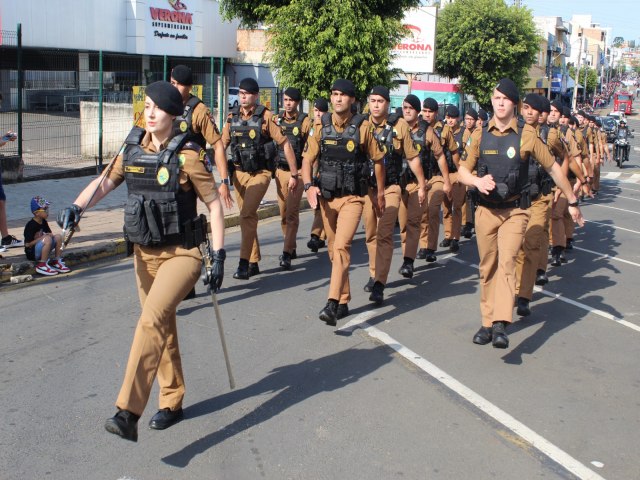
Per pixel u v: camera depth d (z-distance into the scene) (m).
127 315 6.80
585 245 11.87
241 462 4.12
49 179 14.84
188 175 4.12
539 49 41.22
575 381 5.60
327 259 9.61
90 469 4.00
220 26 38.62
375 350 6.09
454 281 8.71
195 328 6.50
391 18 17.86
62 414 4.68
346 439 4.45
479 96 40.47
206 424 4.59
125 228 4.18
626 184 23.56
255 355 5.87
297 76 17.25
